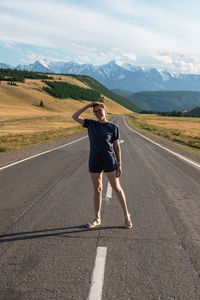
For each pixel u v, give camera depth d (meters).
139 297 2.44
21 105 165.38
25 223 4.15
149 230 4.00
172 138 25.61
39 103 179.62
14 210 4.75
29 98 183.50
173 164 10.46
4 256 3.10
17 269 2.83
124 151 14.32
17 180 7.15
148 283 2.65
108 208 5.02
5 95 177.75
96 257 3.13
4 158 11.30
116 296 2.44
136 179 7.62
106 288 2.55
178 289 2.57
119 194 4.06
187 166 10.08
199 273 2.86
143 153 13.70
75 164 9.90
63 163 10.11
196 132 41.50
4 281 2.61
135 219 4.47
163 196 5.94
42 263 2.96
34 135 28.73
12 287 2.52
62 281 2.64
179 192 6.32
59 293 2.45
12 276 2.70
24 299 2.36
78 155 12.43
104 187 6.70
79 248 3.35
